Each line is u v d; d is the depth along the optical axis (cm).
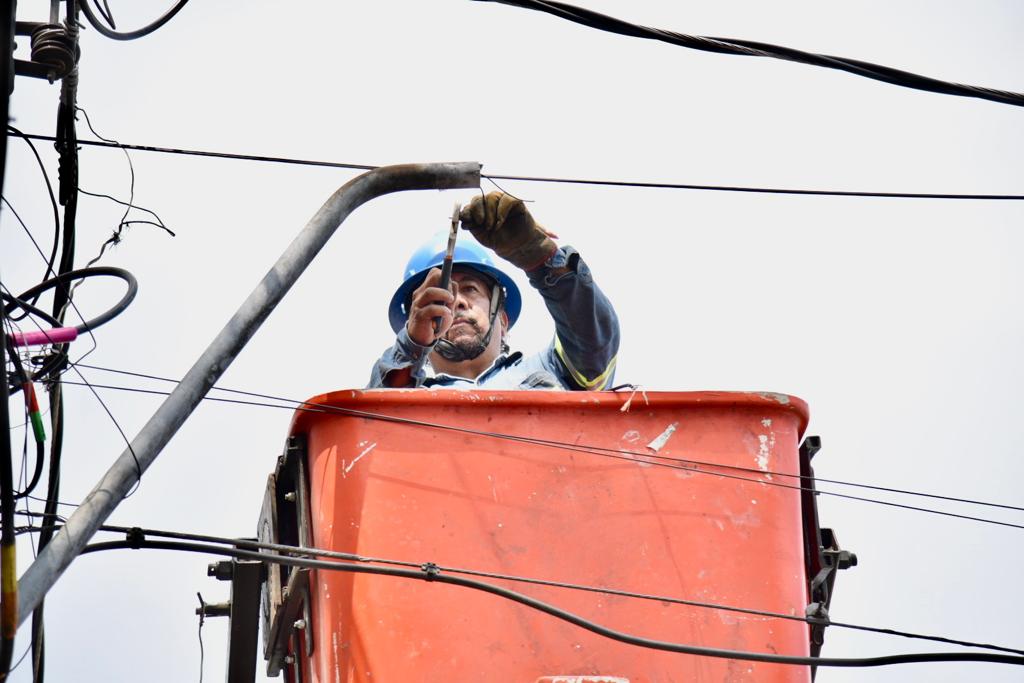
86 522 1548
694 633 1730
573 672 1694
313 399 1812
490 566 1734
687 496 1794
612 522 1770
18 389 1892
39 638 2161
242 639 1952
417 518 1750
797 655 1734
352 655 1694
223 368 1689
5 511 1503
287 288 1758
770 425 1847
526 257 2080
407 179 1903
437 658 1689
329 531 1755
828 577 1867
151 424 1631
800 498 1831
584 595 1734
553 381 2183
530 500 1770
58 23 2091
